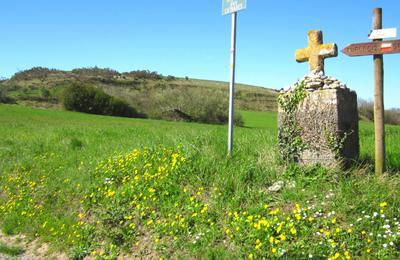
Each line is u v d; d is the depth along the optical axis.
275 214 5.35
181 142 8.48
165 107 52.34
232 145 7.63
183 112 51.78
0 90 60.22
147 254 5.46
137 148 9.56
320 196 5.64
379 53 6.01
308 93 6.77
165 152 8.14
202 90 54.53
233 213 5.71
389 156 7.31
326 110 6.55
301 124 6.85
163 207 6.28
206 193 6.45
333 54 6.91
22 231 6.83
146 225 6.04
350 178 6.08
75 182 8.16
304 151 6.82
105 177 7.93
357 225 4.86
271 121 50.44
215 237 5.30
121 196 6.97
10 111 40.06
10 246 6.30
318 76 6.86
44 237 6.44
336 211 5.21
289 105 6.99
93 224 6.48
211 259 4.95
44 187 8.32
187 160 7.30
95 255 5.69
